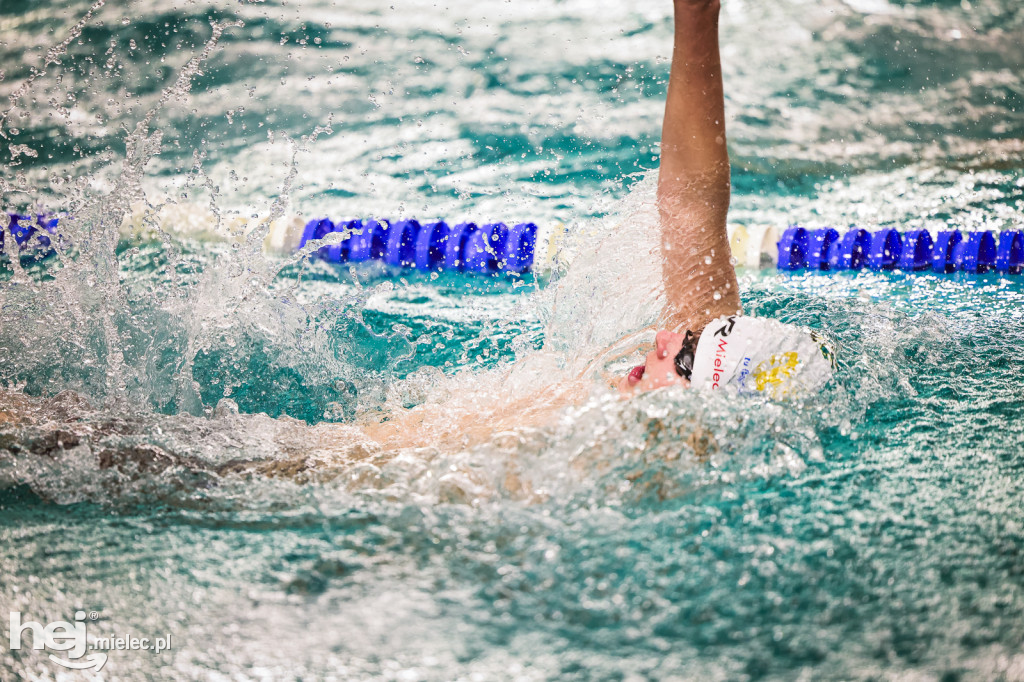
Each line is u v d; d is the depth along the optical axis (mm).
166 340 5406
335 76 13586
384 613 2646
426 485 3523
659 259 4863
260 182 9812
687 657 2418
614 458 3520
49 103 11938
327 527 3215
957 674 2326
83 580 2865
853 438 3873
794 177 10180
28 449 3791
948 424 4055
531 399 4336
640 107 12250
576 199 9164
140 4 16125
